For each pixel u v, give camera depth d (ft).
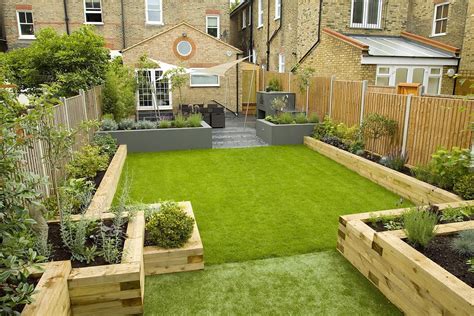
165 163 26.73
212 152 30.32
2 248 7.27
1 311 6.88
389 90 28.55
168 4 57.88
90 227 11.75
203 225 15.89
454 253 10.50
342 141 28.48
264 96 45.34
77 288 9.30
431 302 9.02
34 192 7.89
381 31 44.27
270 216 16.93
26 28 53.88
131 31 56.65
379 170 21.63
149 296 10.82
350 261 12.72
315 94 36.86
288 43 52.31
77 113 23.53
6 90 9.48
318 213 17.33
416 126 22.16
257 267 12.44
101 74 34.32
